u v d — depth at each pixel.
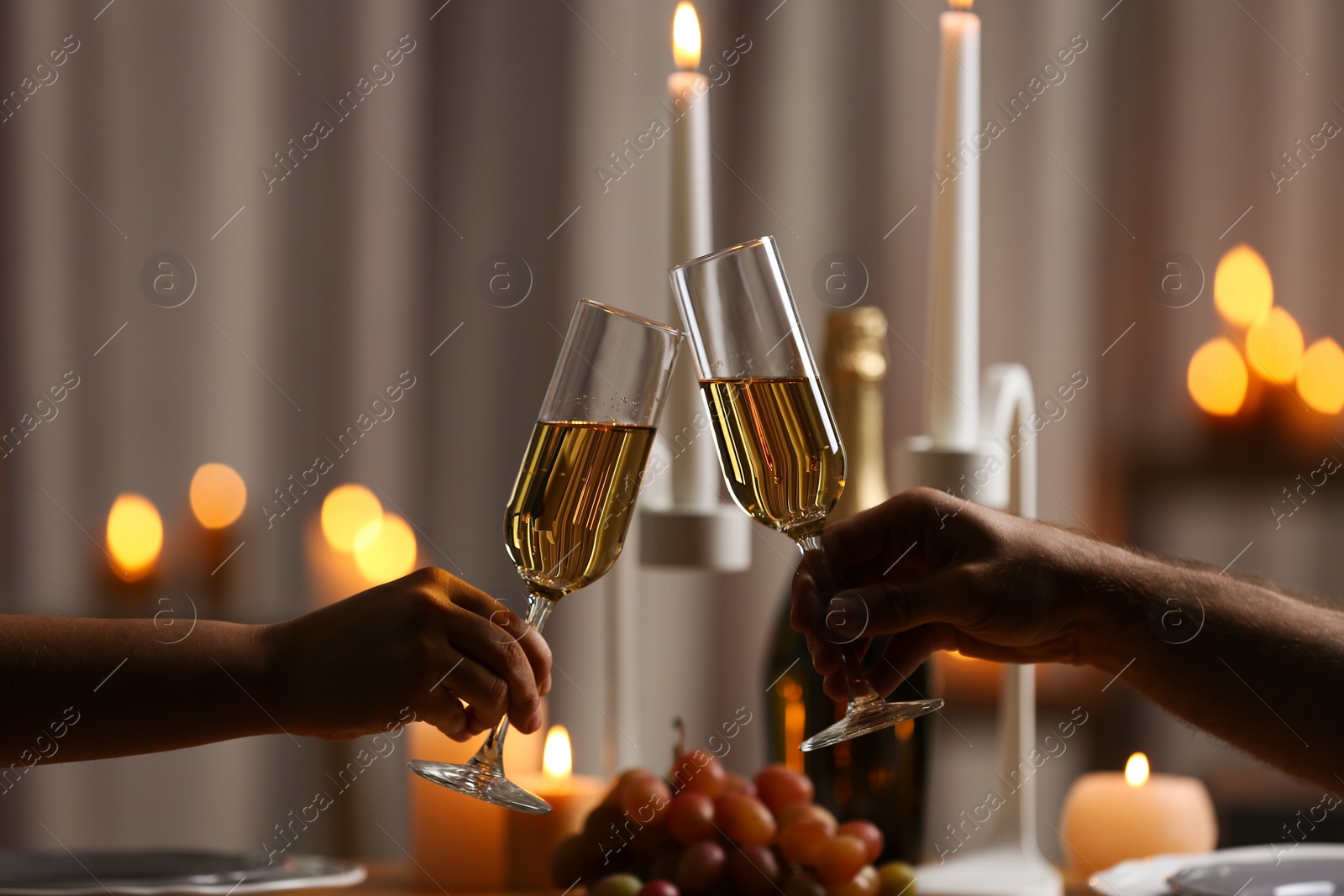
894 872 1.61
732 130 2.61
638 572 2.69
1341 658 1.58
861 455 1.70
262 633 1.56
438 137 2.61
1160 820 1.72
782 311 1.49
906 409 2.62
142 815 2.62
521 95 2.60
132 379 2.56
